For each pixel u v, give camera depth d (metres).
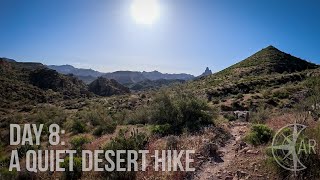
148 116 24.69
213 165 10.48
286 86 54.12
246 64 101.56
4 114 63.41
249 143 12.40
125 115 33.03
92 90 160.50
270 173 8.68
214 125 18.73
